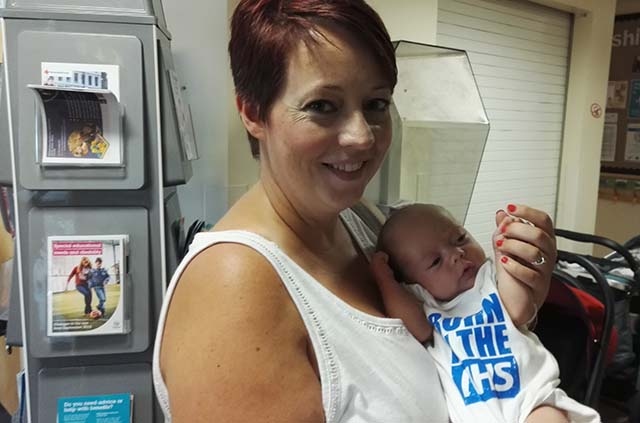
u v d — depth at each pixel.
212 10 1.62
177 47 1.59
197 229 1.40
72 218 1.12
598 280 1.87
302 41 0.65
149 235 1.16
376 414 0.71
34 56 1.06
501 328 0.96
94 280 1.12
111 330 1.14
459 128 1.89
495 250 1.03
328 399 0.67
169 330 0.71
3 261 1.43
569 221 4.09
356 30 0.66
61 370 1.16
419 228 1.05
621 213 4.59
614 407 2.58
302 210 0.79
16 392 1.66
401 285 1.02
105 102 1.08
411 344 0.82
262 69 0.69
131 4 1.12
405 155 1.80
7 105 1.07
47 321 1.12
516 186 3.81
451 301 1.01
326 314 0.71
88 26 1.09
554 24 3.79
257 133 0.75
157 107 1.14
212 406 0.61
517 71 3.60
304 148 0.69
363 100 0.70
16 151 1.08
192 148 1.40
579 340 1.86
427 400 0.80
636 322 2.48
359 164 0.72
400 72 1.81
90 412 1.17
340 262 0.89
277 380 0.63
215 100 1.65
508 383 0.93
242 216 0.79
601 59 3.99
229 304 0.64
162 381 0.73
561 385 1.87
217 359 0.62
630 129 4.48
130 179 1.12
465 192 2.01
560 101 4.02
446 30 3.07
